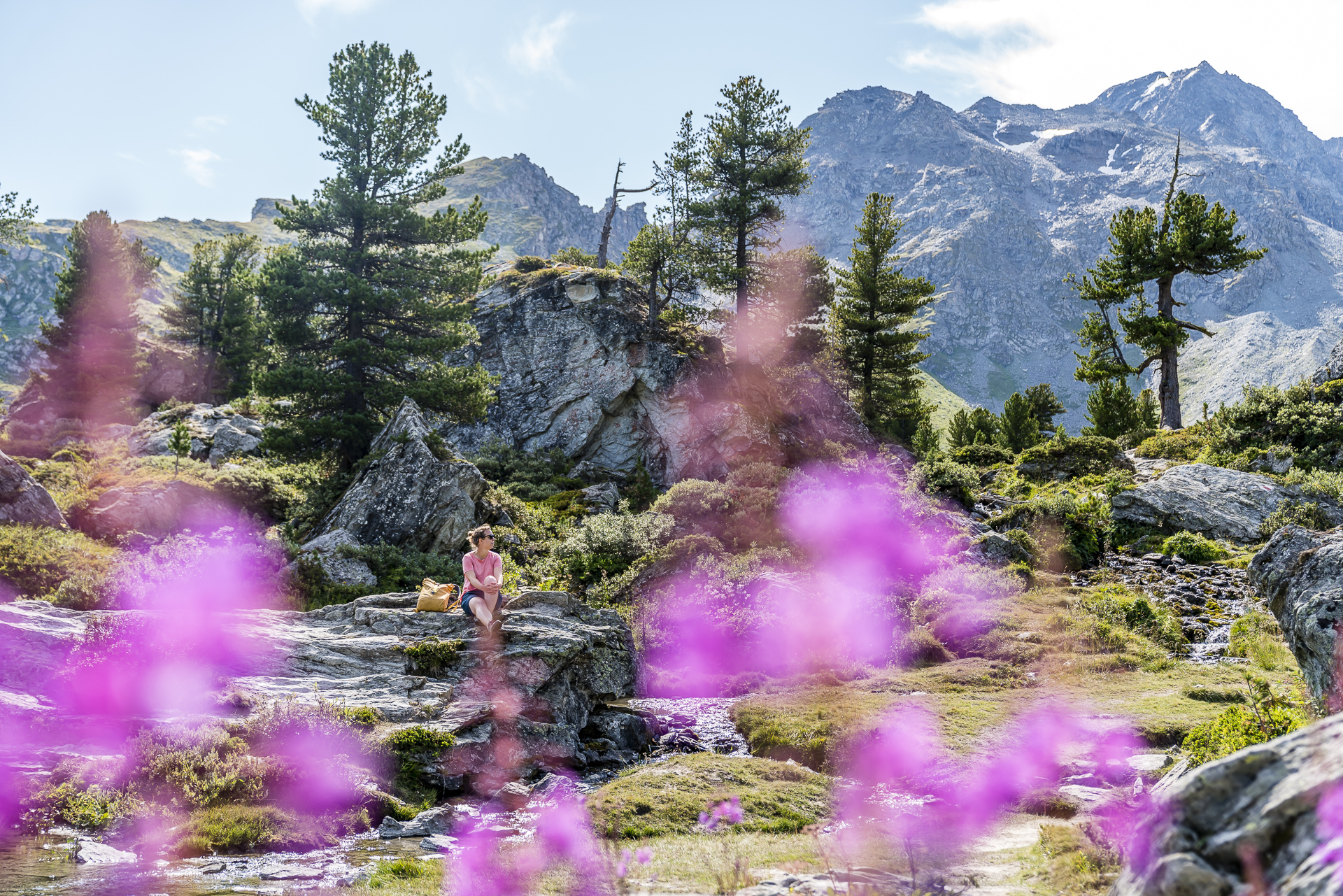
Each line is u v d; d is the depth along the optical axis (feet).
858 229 192.54
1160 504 103.04
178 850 25.54
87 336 185.88
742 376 153.38
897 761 37.40
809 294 164.86
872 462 123.75
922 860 22.77
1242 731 24.63
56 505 80.33
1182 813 12.20
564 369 144.97
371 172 122.42
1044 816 29.89
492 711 38.75
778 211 167.22
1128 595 77.77
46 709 32.76
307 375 110.42
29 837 26.55
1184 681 52.39
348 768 32.55
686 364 141.28
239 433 141.28
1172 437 144.97
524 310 151.43
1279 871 10.62
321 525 93.91
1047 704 47.06
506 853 25.05
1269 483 105.40
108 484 96.07
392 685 39.70
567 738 40.70
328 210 118.42
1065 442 135.95
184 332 228.02
